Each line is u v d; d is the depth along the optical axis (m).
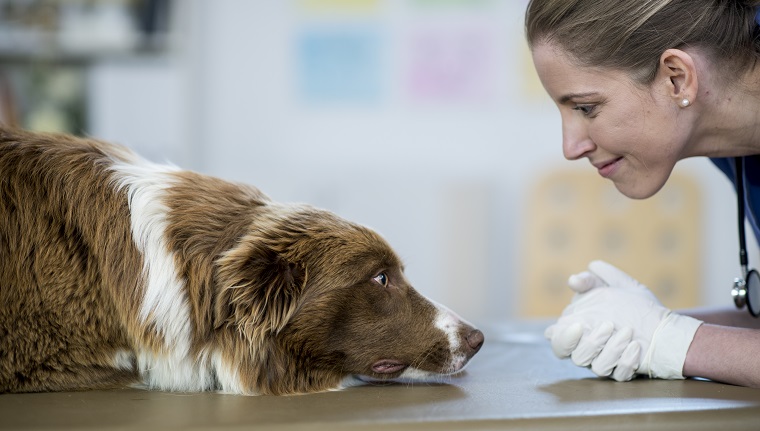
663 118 2.32
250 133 7.42
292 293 2.35
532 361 2.87
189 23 6.70
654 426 1.92
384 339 2.48
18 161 2.39
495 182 7.45
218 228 2.42
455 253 7.43
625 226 6.62
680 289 6.61
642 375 2.48
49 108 6.45
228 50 7.30
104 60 6.62
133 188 2.43
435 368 2.54
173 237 2.37
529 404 2.07
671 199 6.60
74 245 2.32
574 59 2.31
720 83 2.33
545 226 6.67
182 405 2.12
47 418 1.92
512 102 7.39
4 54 6.16
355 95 7.43
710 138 2.48
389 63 7.40
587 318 2.45
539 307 6.70
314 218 2.52
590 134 2.41
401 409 2.04
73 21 6.17
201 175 2.61
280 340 2.38
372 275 2.49
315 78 7.41
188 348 2.34
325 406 2.09
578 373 2.60
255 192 2.62
